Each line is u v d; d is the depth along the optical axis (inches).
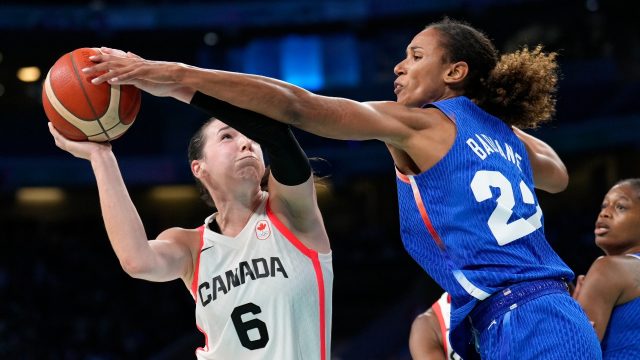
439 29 162.9
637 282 183.9
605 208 200.2
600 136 978.1
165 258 163.0
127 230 158.6
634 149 1000.2
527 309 140.9
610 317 187.2
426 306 889.5
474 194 144.4
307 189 161.9
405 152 152.0
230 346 165.2
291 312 164.4
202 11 1114.7
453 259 146.6
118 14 1090.7
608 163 1062.4
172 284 972.6
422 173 147.7
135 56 156.0
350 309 997.8
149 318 920.3
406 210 153.0
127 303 935.0
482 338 144.9
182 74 141.4
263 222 168.6
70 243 1054.4
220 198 172.9
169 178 1064.2
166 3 1133.7
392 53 1200.8
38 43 1090.1
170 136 1097.4
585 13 1071.0
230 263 166.6
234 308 164.1
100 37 1105.4
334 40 1211.9
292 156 155.4
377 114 144.3
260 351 163.9
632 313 184.4
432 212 147.6
